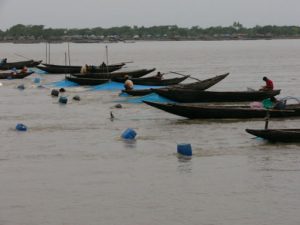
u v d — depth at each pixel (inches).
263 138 1466.5
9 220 998.4
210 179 1199.6
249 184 1165.1
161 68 4471.0
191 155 1375.5
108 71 3196.4
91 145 1491.1
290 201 1075.9
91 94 2474.2
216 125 1713.8
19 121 1847.9
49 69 3683.6
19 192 1130.7
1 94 2578.7
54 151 1432.1
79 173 1246.3
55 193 1122.7
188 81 3353.8
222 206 1055.0
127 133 1557.6
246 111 1771.7
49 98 2400.3
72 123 1795.0
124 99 2249.0
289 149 1409.9
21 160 1350.9
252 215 1015.0
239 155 1369.3
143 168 1279.5
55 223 985.5
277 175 1217.4
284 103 1796.3
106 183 1179.3
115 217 1007.6
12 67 3919.8
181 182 1181.7
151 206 1056.8
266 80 2170.3
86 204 1066.7
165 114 1916.8
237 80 3243.1
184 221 991.0
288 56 6304.1
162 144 1491.1
